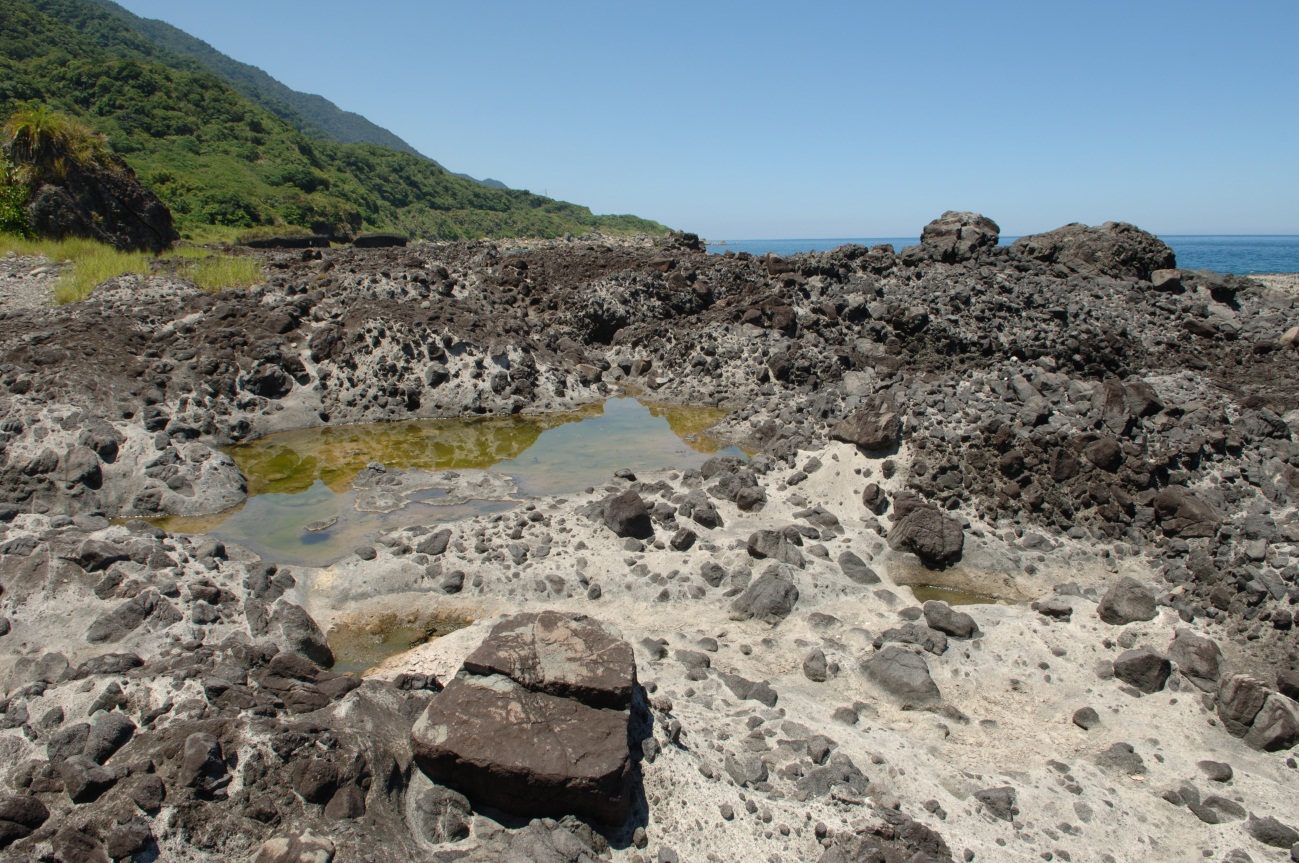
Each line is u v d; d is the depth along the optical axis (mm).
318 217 46562
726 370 13820
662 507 8000
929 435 8719
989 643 6305
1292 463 8281
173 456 9000
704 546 7559
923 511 7711
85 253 19750
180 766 3982
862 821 4391
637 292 16500
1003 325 14438
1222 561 6934
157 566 6320
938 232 18922
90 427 8977
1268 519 7176
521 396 12914
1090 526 8016
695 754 4773
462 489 9273
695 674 5715
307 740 4207
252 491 9305
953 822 4516
